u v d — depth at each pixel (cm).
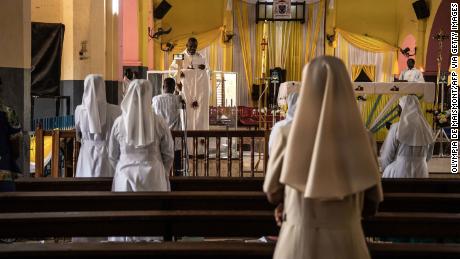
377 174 345
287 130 365
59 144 952
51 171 959
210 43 2684
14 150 665
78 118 799
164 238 532
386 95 1559
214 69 2677
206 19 2698
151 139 693
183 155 1019
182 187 729
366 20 2736
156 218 524
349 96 341
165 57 2611
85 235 523
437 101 1934
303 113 344
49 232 518
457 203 613
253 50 2708
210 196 602
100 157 799
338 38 2703
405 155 870
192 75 1320
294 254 349
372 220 525
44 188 694
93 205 597
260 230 534
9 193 604
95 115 778
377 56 2712
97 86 785
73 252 453
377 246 462
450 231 525
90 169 800
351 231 350
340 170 337
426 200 615
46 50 1336
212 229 533
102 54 1423
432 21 2370
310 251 346
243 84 2692
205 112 1334
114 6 1478
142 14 2134
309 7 2717
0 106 655
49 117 1291
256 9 2708
